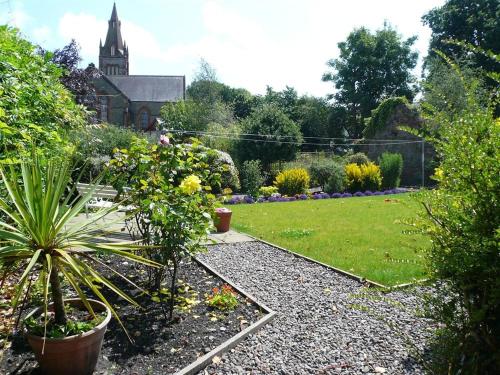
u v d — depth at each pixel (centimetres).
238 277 528
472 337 232
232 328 353
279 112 2406
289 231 840
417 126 2398
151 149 416
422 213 252
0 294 381
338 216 1091
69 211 264
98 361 289
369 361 305
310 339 342
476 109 237
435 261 233
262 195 1766
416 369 292
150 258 391
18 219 245
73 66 1352
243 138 2319
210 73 4188
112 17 7906
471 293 232
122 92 4562
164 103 4791
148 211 380
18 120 354
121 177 418
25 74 399
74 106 554
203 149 449
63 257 246
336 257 622
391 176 2111
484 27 3152
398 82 4262
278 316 390
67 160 322
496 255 210
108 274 478
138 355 301
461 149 223
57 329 260
